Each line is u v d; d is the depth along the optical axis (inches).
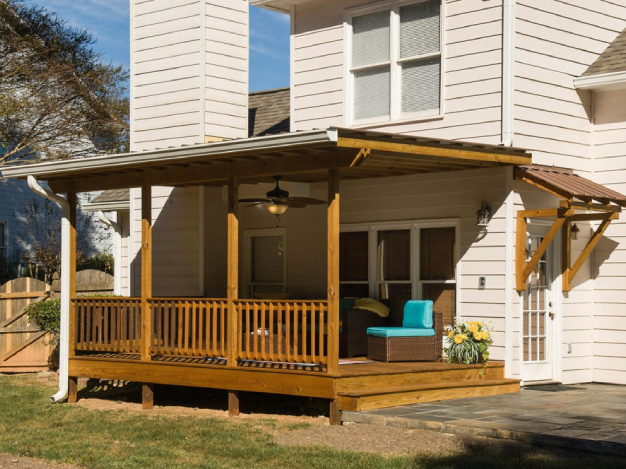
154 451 345.1
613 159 501.4
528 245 474.3
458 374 441.1
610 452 296.5
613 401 412.2
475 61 482.0
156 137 598.2
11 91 986.7
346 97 544.4
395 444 336.2
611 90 503.2
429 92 508.4
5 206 1026.1
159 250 589.3
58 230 1080.2
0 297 625.6
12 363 621.9
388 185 514.6
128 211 722.2
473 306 470.0
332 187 393.1
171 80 592.7
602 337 502.0
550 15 489.1
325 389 392.2
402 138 383.9
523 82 470.9
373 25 538.0
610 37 526.0
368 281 524.4
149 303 468.8
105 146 1081.4
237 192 436.5
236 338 433.1
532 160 472.1
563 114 492.1
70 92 1026.7
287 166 408.5
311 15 566.3
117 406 479.2
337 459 316.5
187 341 453.4
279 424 395.9
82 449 354.3
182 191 579.2
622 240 497.0
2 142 1007.6
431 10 510.3
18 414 448.8
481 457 304.2
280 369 410.3
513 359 458.3
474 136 479.5
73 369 497.0
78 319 506.9
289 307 412.5
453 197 481.4
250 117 690.8
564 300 490.9
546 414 368.2
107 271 1093.8
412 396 406.6
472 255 471.5
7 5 987.9
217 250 576.4
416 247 500.7
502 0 470.9
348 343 482.3
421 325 464.8
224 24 592.4
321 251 555.2
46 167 483.2
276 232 580.1
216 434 375.2
